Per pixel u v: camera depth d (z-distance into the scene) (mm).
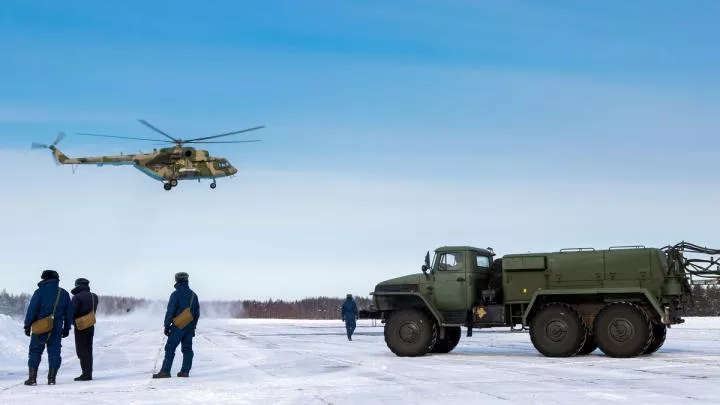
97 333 33281
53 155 40062
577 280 17094
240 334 32250
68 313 12422
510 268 17625
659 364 14516
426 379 12234
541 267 17312
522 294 17594
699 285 17188
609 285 16797
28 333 12156
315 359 17062
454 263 18500
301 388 11102
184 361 13266
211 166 39906
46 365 16500
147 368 15305
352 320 26188
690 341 22250
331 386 11336
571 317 16656
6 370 15211
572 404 9117
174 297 13117
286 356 18078
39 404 9609
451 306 18375
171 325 13133
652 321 16438
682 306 17391
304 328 41250
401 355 17906
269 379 12516
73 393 10773
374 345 22938
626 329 16188
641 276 16594
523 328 17516
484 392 10383
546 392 10289
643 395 9844
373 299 18875
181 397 10219
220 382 12125
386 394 10305
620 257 16828
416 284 18703
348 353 19141
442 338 18266
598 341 16453
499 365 14836
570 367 14125
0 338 20281
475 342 23938
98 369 15141
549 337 16781
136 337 30516
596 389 10570
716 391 10203
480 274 18703
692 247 17016
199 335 31141
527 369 13836
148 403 9633
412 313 18000
